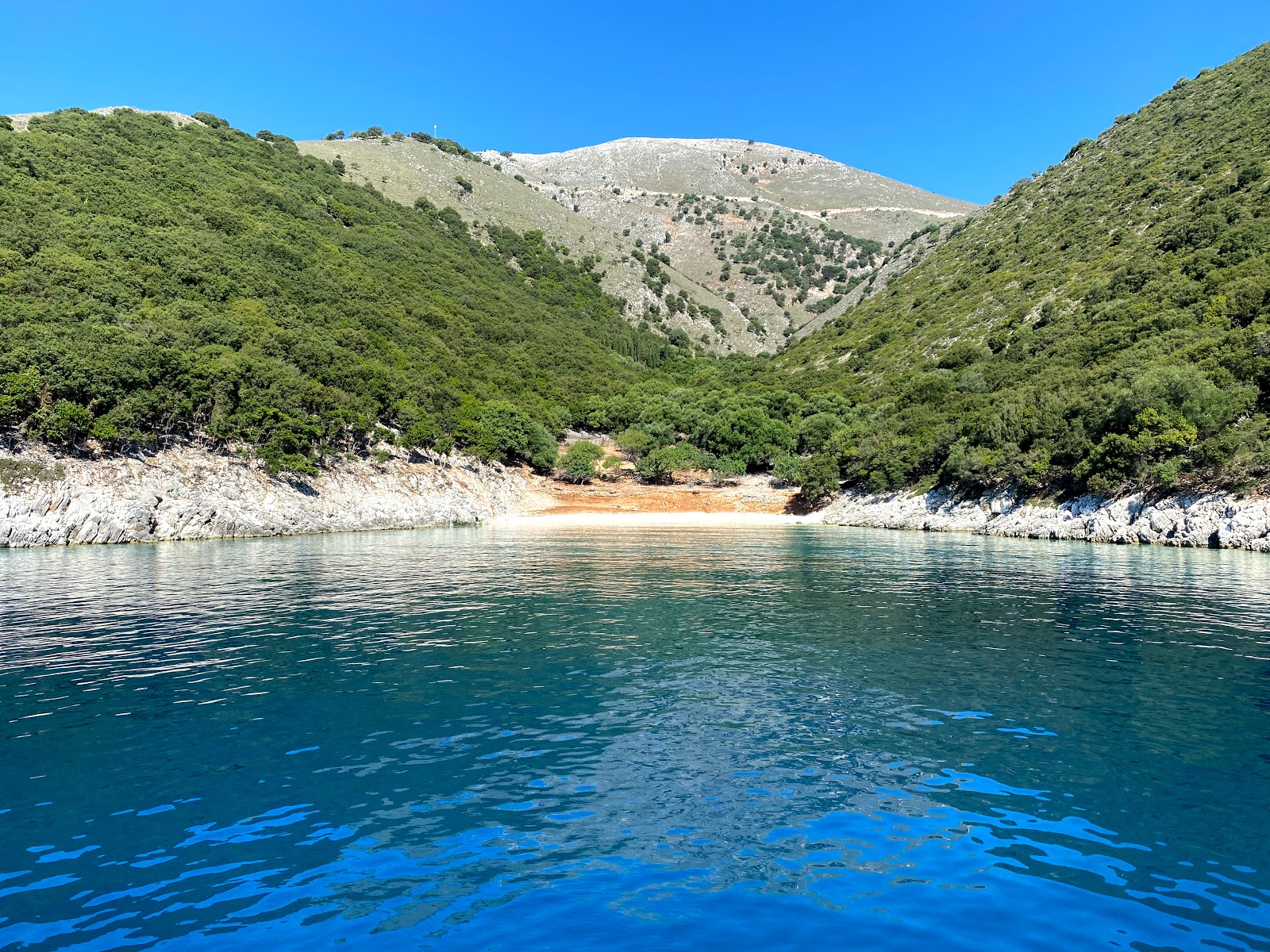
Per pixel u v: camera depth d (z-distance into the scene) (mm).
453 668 20094
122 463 59969
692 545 58969
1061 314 114938
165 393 64438
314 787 12320
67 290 73438
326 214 157875
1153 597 31750
